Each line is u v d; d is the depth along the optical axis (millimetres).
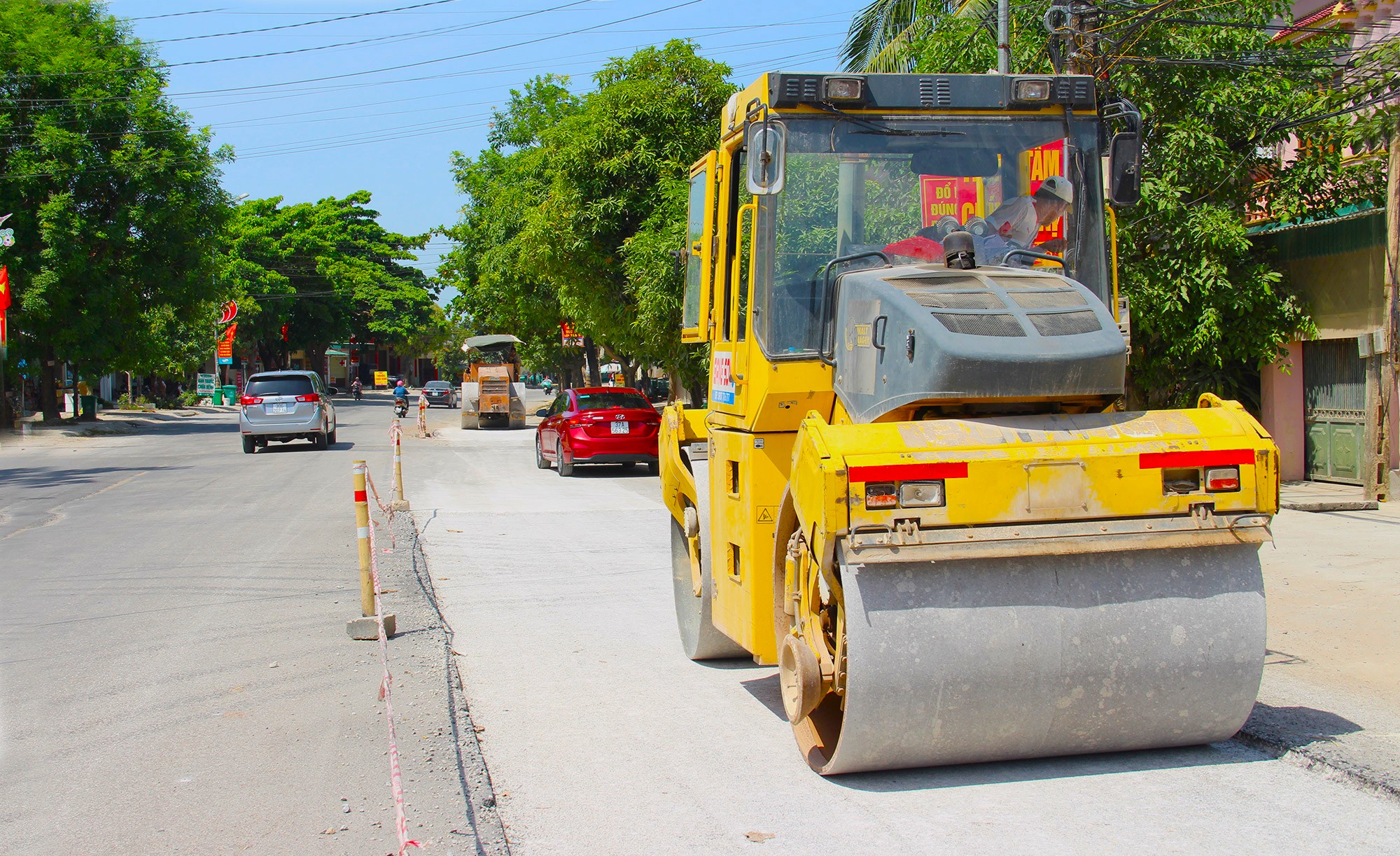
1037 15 13164
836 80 5395
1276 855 4043
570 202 20094
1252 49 12898
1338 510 12195
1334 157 13133
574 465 19656
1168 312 12914
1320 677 6160
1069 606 4566
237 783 5008
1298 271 14109
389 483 18391
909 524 4375
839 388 5223
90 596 9281
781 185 5273
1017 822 4383
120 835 4461
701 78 19516
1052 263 5559
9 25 35156
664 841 4344
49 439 32094
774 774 5059
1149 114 12945
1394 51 10742
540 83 39188
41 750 5500
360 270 78562
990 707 4559
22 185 34438
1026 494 4445
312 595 9211
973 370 4480
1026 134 5621
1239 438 4613
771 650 5465
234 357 71438
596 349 37375
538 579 10078
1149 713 4742
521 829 4508
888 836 4289
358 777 5070
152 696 6375
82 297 35906
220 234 40281
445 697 6297
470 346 40188
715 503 6277
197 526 13492
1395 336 12320
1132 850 4098
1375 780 4594
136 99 36594
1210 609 4684
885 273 5145
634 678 6797
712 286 6340
